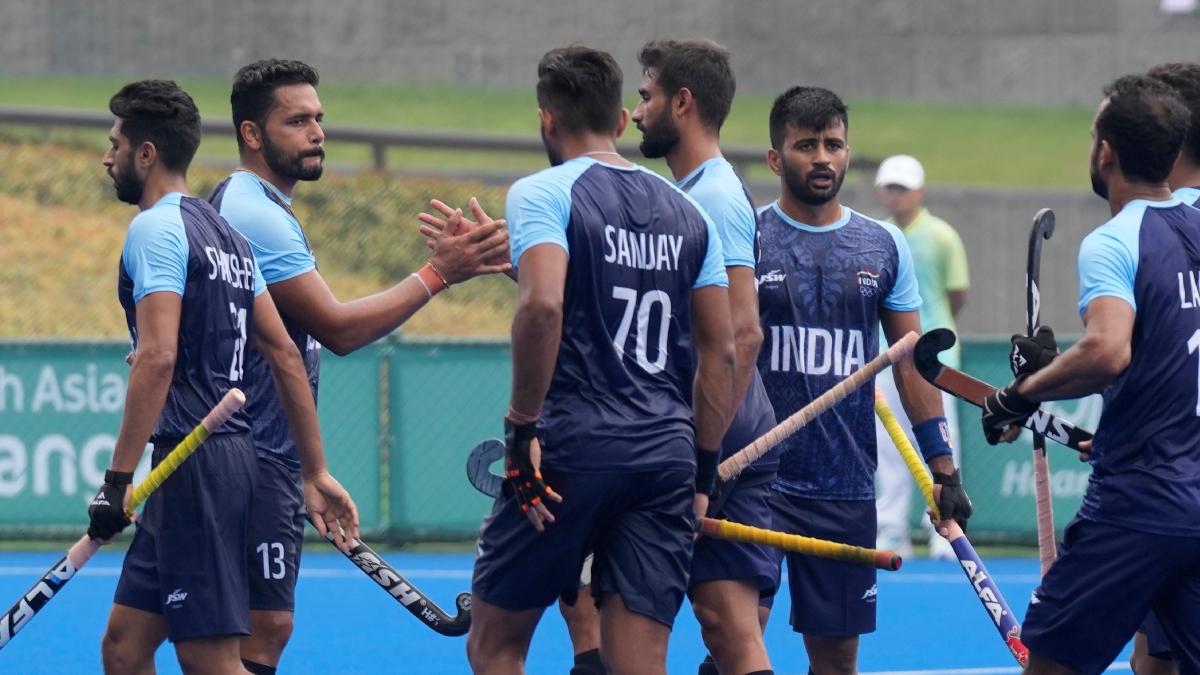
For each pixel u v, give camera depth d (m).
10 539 36.53
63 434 36.38
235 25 92.62
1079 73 96.75
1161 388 14.80
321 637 27.84
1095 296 14.73
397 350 36.78
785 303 18.92
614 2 93.00
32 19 92.56
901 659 26.25
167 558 15.98
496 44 95.31
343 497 17.52
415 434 36.81
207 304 16.31
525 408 14.30
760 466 17.59
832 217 19.39
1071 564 15.21
